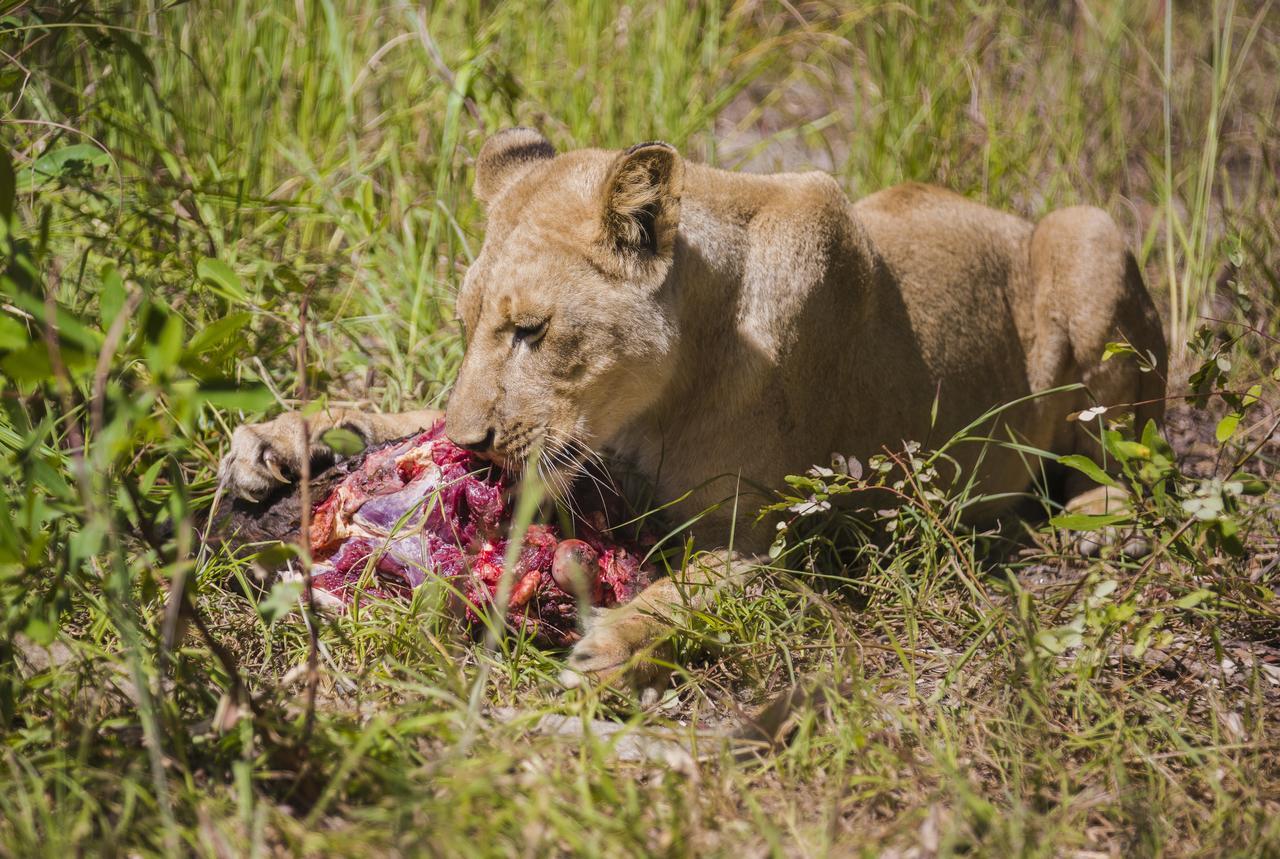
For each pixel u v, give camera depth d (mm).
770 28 17156
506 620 6961
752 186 8133
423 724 5578
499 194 7859
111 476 6684
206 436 8531
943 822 5500
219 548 7371
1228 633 7539
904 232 9227
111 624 6383
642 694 6746
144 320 5324
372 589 7176
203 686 6000
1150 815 5574
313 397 9102
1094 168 14609
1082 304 9711
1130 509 7496
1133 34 16047
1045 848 5168
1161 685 6988
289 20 13281
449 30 14172
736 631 7148
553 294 7160
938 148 14125
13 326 5203
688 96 14250
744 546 7961
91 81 11305
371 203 11078
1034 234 10172
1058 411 9930
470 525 7141
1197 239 12477
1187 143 14562
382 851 4953
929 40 15672
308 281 10180
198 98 12414
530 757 5676
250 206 10695
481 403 7129
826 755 6047
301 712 5906
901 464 7562
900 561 7664
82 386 5605
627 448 7984
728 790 5711
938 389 8539
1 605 5859
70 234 9266
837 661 6684
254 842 4828
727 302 7816
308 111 12531
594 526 7418
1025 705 6391
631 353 7344
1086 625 6719
